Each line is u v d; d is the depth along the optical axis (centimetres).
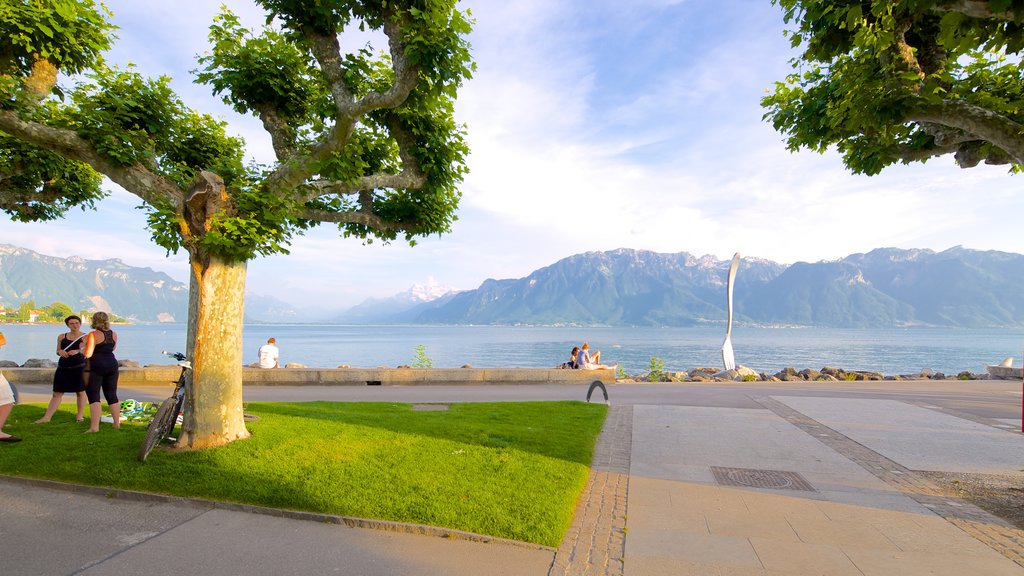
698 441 988
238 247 742
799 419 1229
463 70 816
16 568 439
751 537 546
